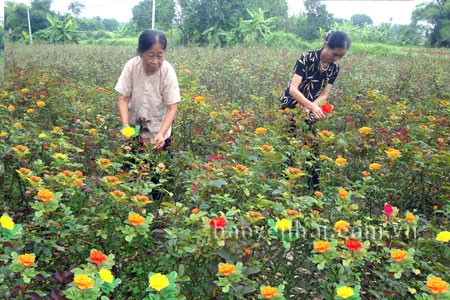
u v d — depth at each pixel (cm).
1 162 387
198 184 312
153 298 216
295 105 495
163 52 378
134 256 339
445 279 268
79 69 1159
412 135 487
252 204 307
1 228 240
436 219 418
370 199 392
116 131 482
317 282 286
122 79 400
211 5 3447
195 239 250
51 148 387
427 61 1542
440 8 3469
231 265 227
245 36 3197
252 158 374
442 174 427
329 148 474
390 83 988
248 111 592
